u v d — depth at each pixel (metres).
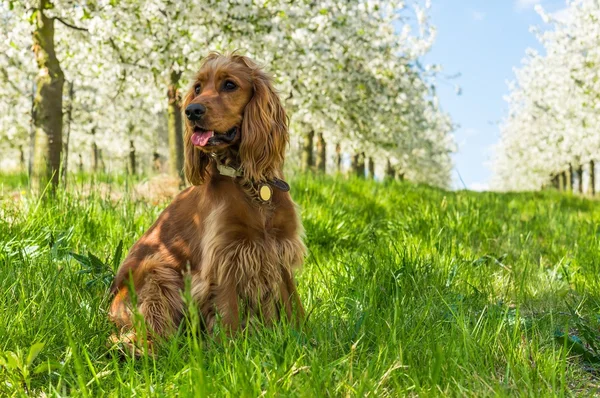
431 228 5.16
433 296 3.20
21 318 2.54
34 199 4.60
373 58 12.96
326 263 4.26
